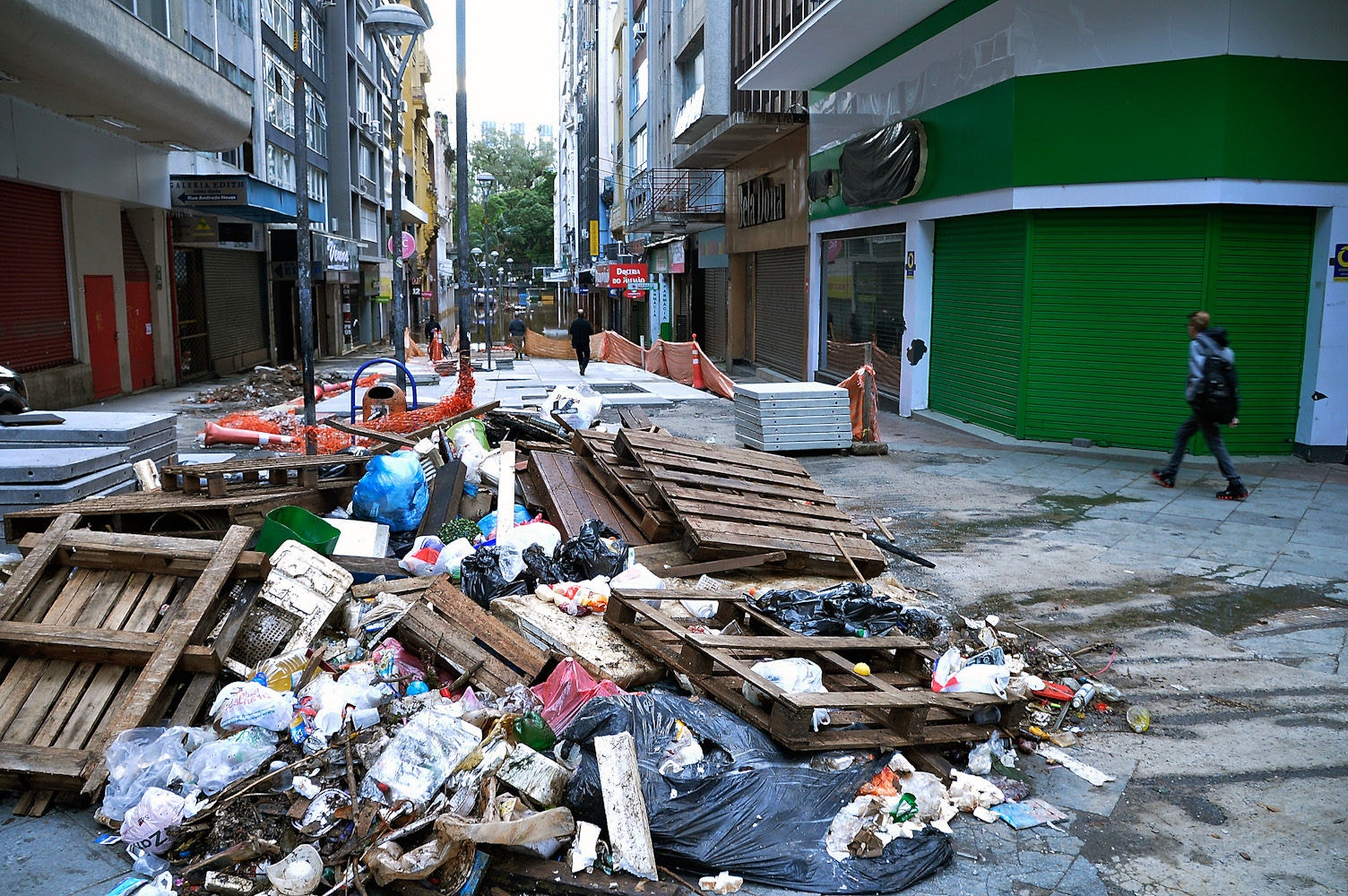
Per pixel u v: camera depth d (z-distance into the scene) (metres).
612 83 55.66
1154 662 5.90
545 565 6.26
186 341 23.94
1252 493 10.23
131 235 20.84
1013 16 12.57
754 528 7.28
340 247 33.84
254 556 5.04
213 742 4.14
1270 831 4.14
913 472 11.53
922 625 5.83
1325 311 11.80
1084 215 12.65
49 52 12.57
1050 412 13.28
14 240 15.57
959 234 15.10
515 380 23.89
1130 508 9.64
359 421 13.80
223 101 18.70
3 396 8.44
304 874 3.50
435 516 7.53
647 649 5.23
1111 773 4.64
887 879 3.74
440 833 3.61
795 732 4.37
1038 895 3.71
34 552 5.03
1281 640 6.23
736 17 23.30
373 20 17.95
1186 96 11.56
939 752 4.74
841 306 20.17
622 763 4.00
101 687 4.51
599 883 3.65
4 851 3.82
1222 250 11.92
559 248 94.00
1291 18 11.29
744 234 27.84
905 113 16.14
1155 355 12.47
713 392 21.69
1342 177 11.62
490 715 4.45
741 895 3.68
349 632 5.27
